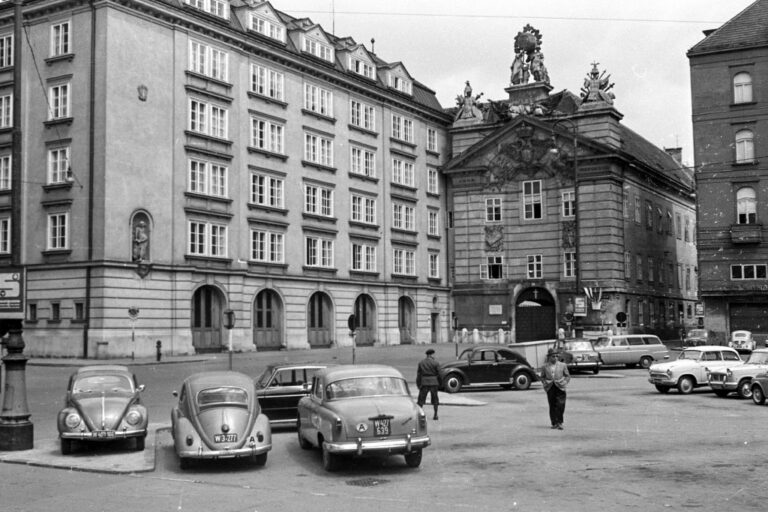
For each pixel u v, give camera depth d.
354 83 62.22
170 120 47.47
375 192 64.44
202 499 12.91
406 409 15.36
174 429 15.93
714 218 54.84
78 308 44.00
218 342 49.88
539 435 19.84
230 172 51.00
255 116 53.22
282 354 50.19
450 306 71.69
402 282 66.38
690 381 31.30
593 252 64.06
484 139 69.38
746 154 54.34
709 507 11.88
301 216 56.75
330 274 59.16
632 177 68.44
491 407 26.70
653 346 46.62
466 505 12.24
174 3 47.69
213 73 50.47
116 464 15.90
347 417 15.02
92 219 43.75
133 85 45.44
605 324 62.81
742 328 54.31
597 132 65.12
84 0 44.81
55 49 46.16
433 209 71.44
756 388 27.16
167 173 47.06
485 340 68.88
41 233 45.56
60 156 45.41
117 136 44.34
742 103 54.28
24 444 17.73
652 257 72.44
